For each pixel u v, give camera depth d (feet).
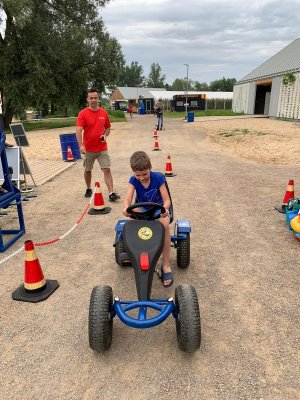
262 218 20.17
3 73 86.12
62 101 100.68
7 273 14.55
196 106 201.57
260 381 8.80
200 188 27.04
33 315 11.67
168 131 79.77
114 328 10.95
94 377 9.05
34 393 8.61
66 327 11.03
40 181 30.96
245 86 139.54
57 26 96.53
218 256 15.55
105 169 23.57
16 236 17.98
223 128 79.77
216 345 10.07
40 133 80.94
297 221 16.94
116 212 21.88
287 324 10.93
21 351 10.03
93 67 106.42
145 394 8.48
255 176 30.78
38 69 83.51
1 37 87.30
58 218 21.07
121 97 302.86
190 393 8.48
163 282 12.64
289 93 95.40
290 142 51.34
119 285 13.38
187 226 14.05
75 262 15.31
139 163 11.35
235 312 11.56
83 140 23.38
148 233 10.41
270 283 13.30
